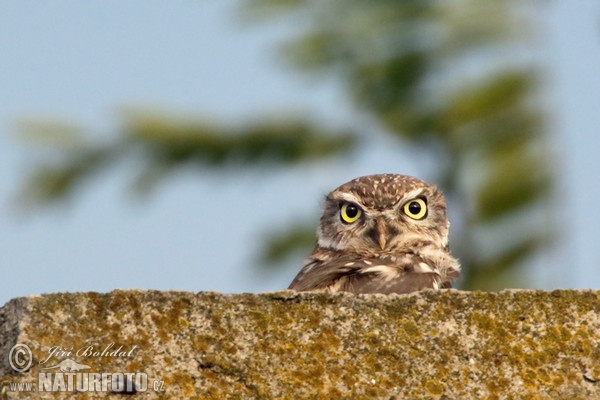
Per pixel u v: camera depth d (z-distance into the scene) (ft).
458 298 25.34
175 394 24.52
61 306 24.68
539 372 24.98
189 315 24.98
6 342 24.70
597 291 25.38
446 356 25.04
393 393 24.81
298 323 25.12
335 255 39.81
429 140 48.73
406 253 38.93
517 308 25.31
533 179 46.70
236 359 24.82
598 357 25.02
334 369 24.89
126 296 24.89
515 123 47.93
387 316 25.21
